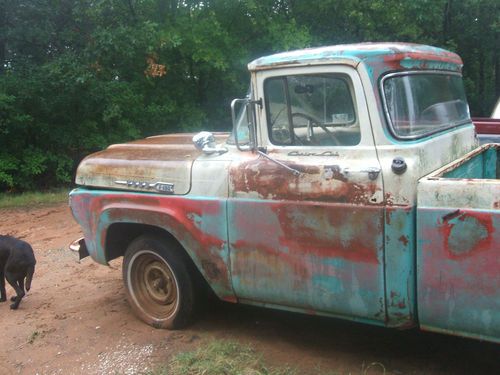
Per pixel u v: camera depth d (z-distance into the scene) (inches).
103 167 184.4
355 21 563.2
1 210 412.5
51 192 501.0
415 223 124.7
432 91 151.3
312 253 139.0
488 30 698.2
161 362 156.5
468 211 117.3
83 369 157.6
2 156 498.0
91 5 521.7
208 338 168.7
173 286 174.7
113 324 184.9
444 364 145.3
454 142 151.9
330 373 143.1
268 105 147.8
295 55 141.7
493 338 119.7
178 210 162.4
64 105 504.7
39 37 519.2
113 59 514.9
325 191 135.3
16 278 206.2
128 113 539.5
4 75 502.9
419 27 592.4
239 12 547.8
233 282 155.9
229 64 539.8
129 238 189.9
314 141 141.5
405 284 127.3
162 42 502.3
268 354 156.3
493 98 792.9
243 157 153.0
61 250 287.3
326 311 142.3
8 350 173.0
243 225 149.8
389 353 152.9
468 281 119.2
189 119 564.1
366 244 130.3
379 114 130.6
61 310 202.7
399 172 125.3
